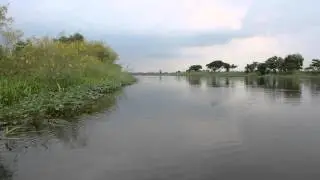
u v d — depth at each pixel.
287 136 8.83
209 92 24.97
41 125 10.27
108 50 39.25
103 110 13.91
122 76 40.09
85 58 24.80
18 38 17.89
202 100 18.45
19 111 10.93
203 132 9.42
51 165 6.49
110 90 23.92
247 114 12.79
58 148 7.70
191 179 5.74
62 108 12.08
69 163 6.61
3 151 7.48
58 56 18.86
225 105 15.92
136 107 15.02
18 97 13.34
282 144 7.99
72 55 21.67
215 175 5.92
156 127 10.16
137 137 8.77
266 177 5.82
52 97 13.40
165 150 7.50
